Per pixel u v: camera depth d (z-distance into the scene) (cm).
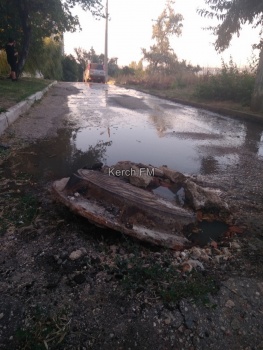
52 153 452
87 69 2705
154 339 154
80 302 172
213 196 288
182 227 248
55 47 2366
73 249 217
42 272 194
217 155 502
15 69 1191
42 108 829
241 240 244
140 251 219
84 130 627
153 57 2847
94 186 251
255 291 187
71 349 146
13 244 221
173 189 330
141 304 172
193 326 161
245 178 390
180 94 1542
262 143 607
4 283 183
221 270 205
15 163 396
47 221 252
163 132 668
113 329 157
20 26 1218
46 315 163
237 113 967
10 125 575
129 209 237
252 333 160
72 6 1231
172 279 191
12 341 149
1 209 267
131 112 923
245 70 1243
